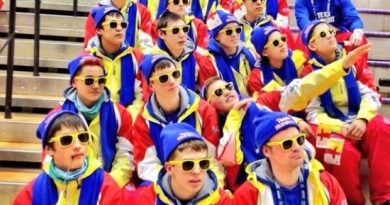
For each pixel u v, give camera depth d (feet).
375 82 23.35
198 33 22.26
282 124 12.96
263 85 18.72
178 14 20.01
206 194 12.67
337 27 22.82
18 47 23.59
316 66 18.33
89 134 13.25
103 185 12.89
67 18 25.79
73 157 12.81
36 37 21.65
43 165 13.43
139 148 15.34
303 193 13.09
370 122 16.40
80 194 12.79
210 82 16.70
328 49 18.12
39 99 20.52
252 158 15.44
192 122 15.71
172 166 12.51
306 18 22.80
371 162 16.10
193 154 12.43
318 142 16.63
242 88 19.30
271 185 13.00
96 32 18.95
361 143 16.63
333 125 16.63
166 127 13.16
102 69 15.70
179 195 12.67
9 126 19.06
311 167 13.29
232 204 12.98
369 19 27.17
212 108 16.10
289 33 22.88
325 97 17.35
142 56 19.12
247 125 15.66
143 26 22.76
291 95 16.81
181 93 15.81
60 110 13.98
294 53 19.08
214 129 15.84
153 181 13.91
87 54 17.16
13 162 18.17
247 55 19.69
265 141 13.07
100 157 15.51
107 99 15.84
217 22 19.38
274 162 13.05
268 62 18.80
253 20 23.15
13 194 16.78
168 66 15.55
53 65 23.11
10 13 19.06
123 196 12.95
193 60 19.48
